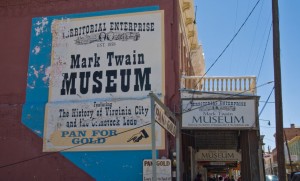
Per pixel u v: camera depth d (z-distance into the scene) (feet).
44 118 57.06
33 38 60.70
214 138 72.33
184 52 71.77
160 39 56.44
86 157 54.39
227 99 54.90
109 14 58.75
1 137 57.82
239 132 62.69
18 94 59.00
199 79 57.57
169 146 53.06
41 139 56.44
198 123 54.24
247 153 58.08
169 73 55.01
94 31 58.65
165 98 54.13
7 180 56.18
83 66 57.72
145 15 57.62
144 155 52.75
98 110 55.52
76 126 55.67
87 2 60.03
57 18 60.49
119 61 56.75
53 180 54.70
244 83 56.03
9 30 61.87
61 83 57.82
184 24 72.79
